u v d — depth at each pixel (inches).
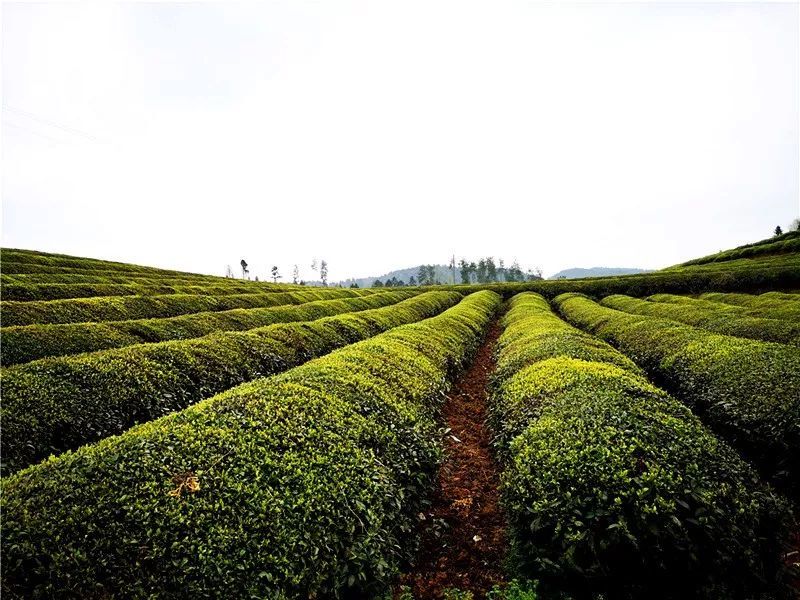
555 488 235.9
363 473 253.0
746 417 358.9
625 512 210.1
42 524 165.2
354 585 208.1
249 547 183.3
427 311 1376.7
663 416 289.7
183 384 457.7
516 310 1334.9
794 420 320.5
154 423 263.6
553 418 311.7
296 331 718.5
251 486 210.7
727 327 755.4
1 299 828.0
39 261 1499.8
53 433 331.3
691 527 205.8
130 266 1875.0
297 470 229.1
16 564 149.8
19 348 483.5
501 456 350.3
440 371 537.6
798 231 2618.1
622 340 775.7
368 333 875.4
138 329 637.3
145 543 171.2
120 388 397.1
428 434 354.9
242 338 605.9
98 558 161.3
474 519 297.1
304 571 187.0
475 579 240.7
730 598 197.8
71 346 528.4
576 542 209.0
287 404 297.1
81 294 992.9
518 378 456.4
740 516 212.2
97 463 203.0
